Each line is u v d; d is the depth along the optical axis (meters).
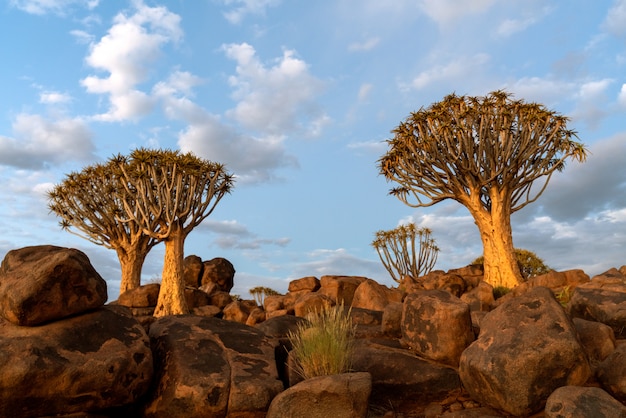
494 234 20.58
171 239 21.02
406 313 7.70
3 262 6.11
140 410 5.98
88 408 5.38
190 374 5.93
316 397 5.59
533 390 5.57
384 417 6.41
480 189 21.20
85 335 5.66
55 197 25.94
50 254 5.79
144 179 21.19
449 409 6.39
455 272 21.83
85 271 5.79
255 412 5.85
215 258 26.67
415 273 25.98
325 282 19.06
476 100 20.80
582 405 4.93
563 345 5.66
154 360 6.34
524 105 20.70
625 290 9.34
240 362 6.31
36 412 5.13
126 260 25.72
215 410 5.73
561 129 20.69
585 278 14.55
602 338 6.84
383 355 7.28
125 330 6.02
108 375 5.41
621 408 4.86
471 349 6.24
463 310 7.03
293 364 6.75
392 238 26.53
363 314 10.67
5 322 5.67
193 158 21.66
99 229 25.73
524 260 23.80
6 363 4.99
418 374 6.84
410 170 21.98
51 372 5.10
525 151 20.81
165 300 20.14
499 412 5.92
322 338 6.58
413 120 21.78
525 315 6.23
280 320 8.77
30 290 5.38
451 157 20.92
